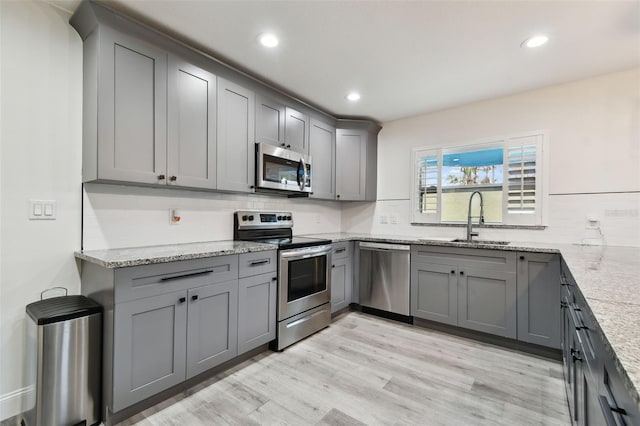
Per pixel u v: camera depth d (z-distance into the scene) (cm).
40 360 150
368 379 207
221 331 209
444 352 249
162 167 206
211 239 273
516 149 306
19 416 171
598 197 267
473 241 312
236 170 255
